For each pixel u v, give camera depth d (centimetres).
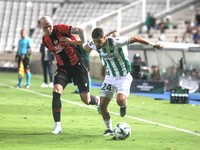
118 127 2605
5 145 2394
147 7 8938
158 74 5719
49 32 2702
